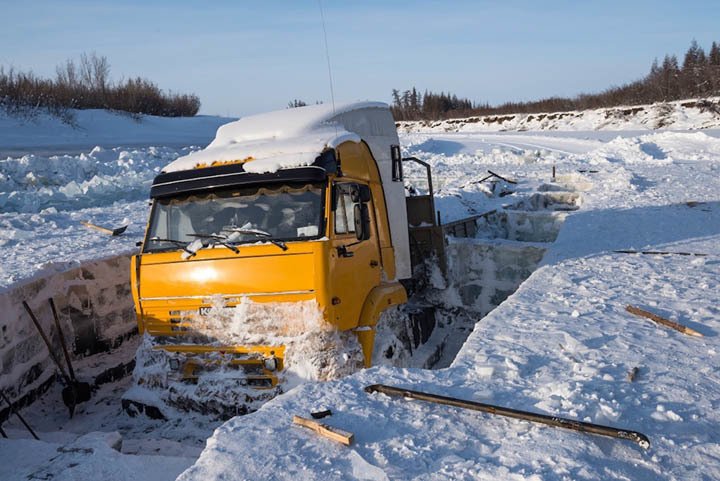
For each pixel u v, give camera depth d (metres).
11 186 19.06
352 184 6.88
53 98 44.25
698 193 14.95
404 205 8.70
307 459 3.70
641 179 18.14
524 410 4.20
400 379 4.88
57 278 8.33
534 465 3.49
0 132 37.25
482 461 3.60
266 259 6.20
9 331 7.05
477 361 5.16
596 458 3.57
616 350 5.34
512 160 28.27
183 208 6.89
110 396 7.66
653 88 64.81
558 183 18.91
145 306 6.72
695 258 8.74
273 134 7.35
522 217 13.87
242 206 6.65
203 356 6.38
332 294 6.14
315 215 6.38
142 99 55.19
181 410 6.40
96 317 9.03
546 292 7.41
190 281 6.45
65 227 13.80
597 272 8.31
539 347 5.45
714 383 4.59
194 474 3.61
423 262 10.39
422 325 8.88
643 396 4.38
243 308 6.25
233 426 4.18
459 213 13.98
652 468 3.49
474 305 10.86
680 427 3.93
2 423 6.73
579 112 60.12
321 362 6.00
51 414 7.21
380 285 7.38
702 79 62.06
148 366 6.61
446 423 4.11
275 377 6.07
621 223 11.84
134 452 5.64
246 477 3.54
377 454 3.72
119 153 26.12
